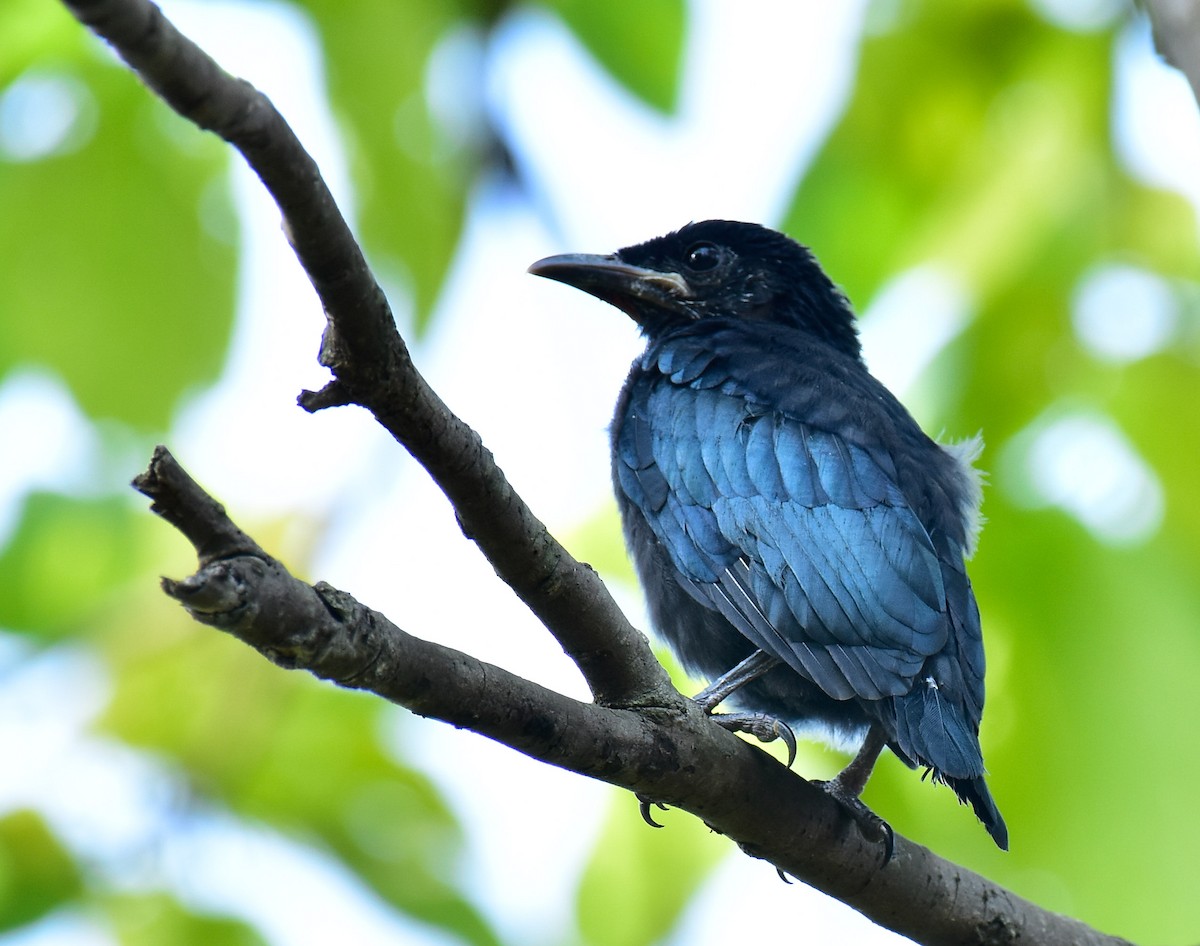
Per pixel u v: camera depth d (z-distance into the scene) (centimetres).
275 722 1191
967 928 1010
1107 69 1218
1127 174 1188
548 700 822
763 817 942
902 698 1012
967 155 1230
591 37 1207
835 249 1248
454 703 779
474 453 789
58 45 1141
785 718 1169
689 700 911
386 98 1141
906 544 1070
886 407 1177
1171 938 1055
